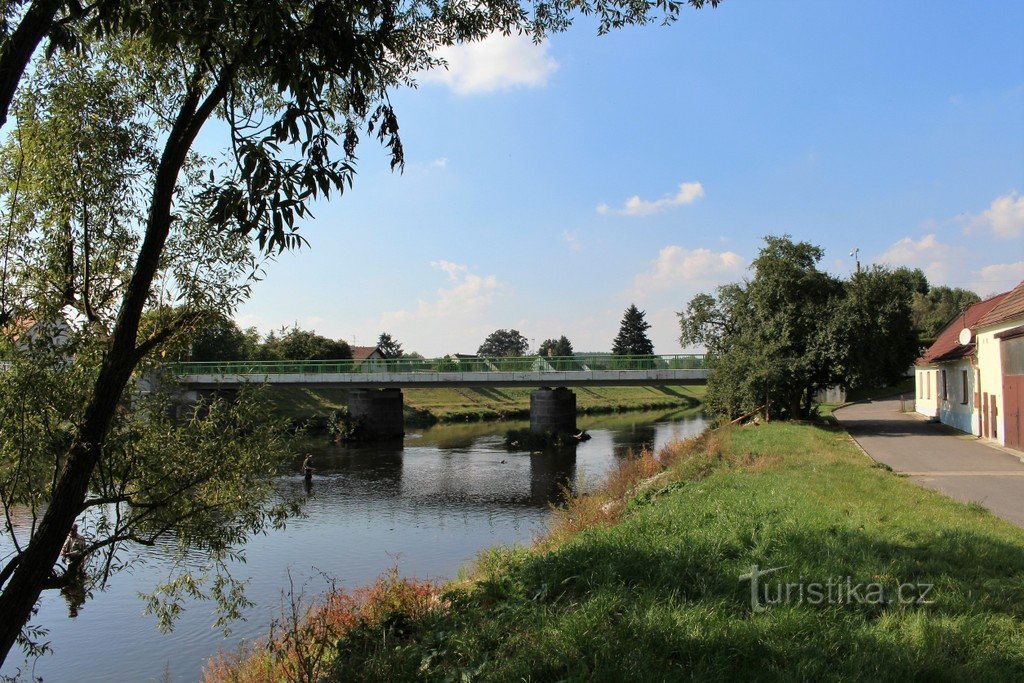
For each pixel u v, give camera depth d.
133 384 9.25
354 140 7.33
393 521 22.86
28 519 10.34
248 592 15.35
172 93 8.89
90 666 11.75
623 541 8.47
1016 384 20.12
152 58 8.20
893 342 29.06
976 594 6.02
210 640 12.77
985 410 23.62
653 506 11.95
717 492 12.45
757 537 8.32
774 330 30.39
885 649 4.97
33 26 6.03
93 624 13.58
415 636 6.98
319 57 6.06
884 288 29.14
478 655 5.70
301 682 6.80
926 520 9.18
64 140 8.49
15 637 6.98
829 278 29.91
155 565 17.16
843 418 35.44
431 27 9.00
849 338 28.61
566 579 7.21
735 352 31.91
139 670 11.59
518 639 5.70
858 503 10.61
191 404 10.01
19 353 8.16
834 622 5.63
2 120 6.00
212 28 5.88
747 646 5.12
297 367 53.28
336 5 6.05
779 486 12.59
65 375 8.30
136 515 9.23
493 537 20.25
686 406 78.12
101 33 5.88
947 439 23.61
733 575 6.74
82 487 7.39
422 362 50.56
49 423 8.08
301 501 10.88
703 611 5.78
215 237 9.08
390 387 51.84
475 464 36.00
